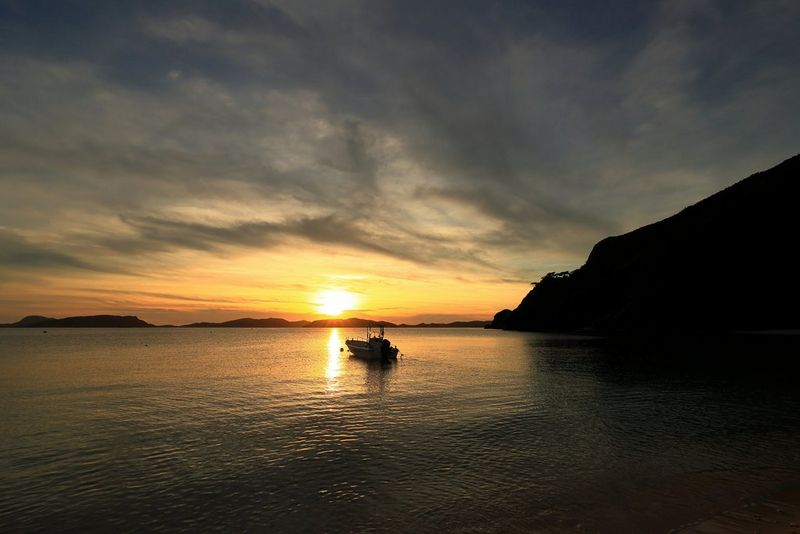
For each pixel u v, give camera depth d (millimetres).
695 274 116750
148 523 13398
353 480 16438
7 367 57375
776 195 115312
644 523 12641
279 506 14344
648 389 36500
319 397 33906
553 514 13391
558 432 22938
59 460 19094
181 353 83562
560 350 80250
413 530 12602
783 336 91062
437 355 74875
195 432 23391
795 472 16859
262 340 151125
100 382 42906
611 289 144125
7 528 13211
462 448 20203
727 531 11898
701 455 19047
